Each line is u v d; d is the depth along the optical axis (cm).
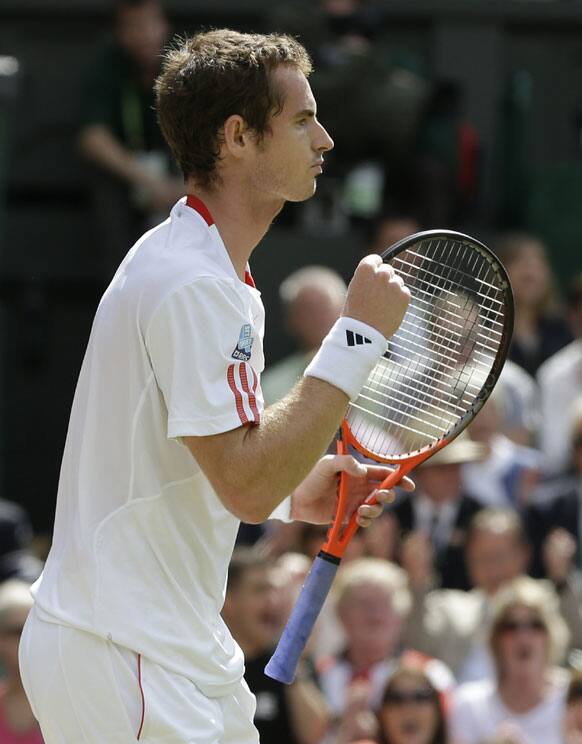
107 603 1029
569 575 2366
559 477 2628
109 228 2945
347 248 2956
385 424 1459
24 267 3055
